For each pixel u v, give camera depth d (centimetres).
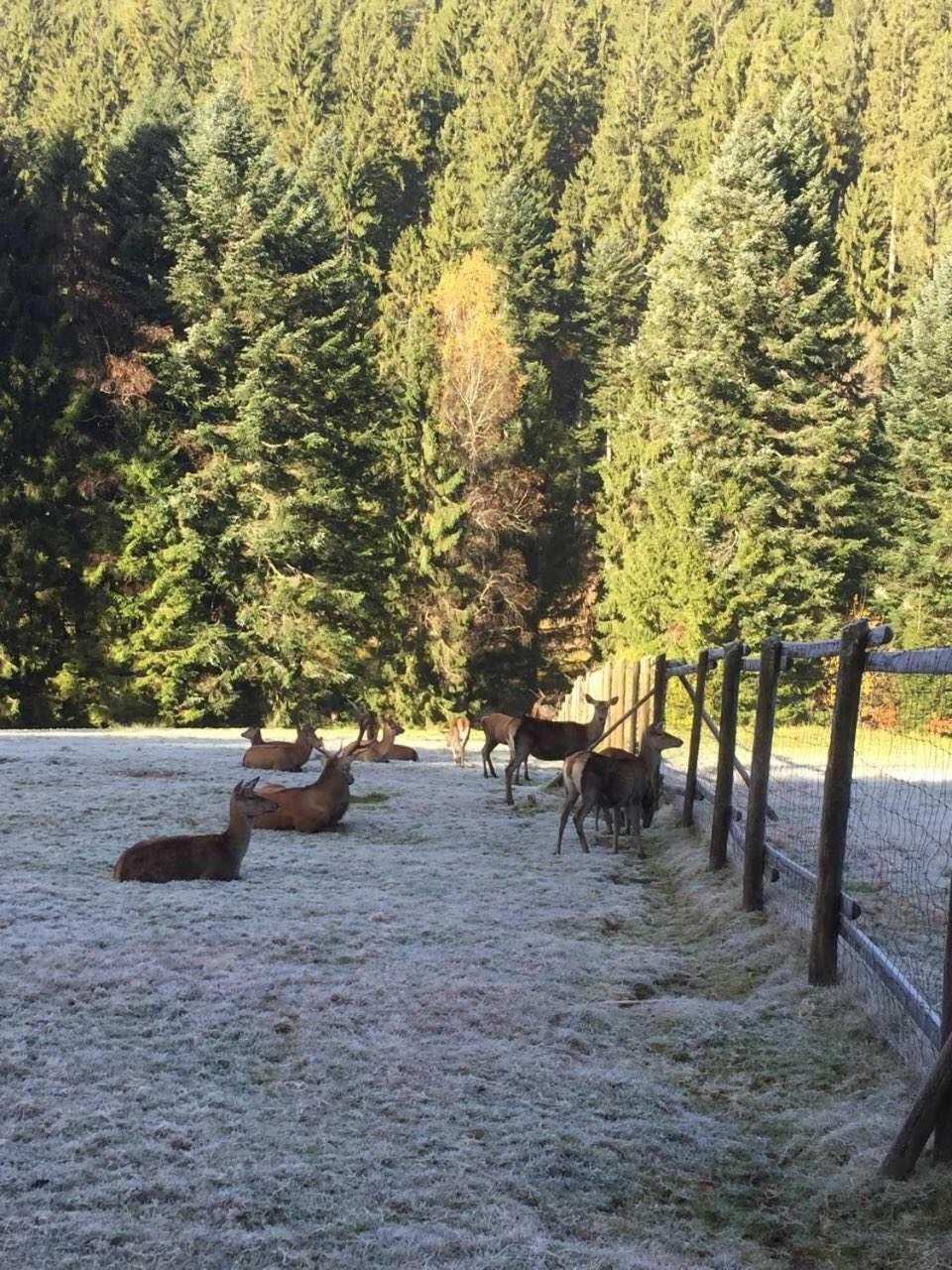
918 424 4109
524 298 5928
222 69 8062
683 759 1916
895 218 5862
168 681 3772
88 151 5334
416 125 7469
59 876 980
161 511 3744
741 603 3947
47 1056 580
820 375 4122
